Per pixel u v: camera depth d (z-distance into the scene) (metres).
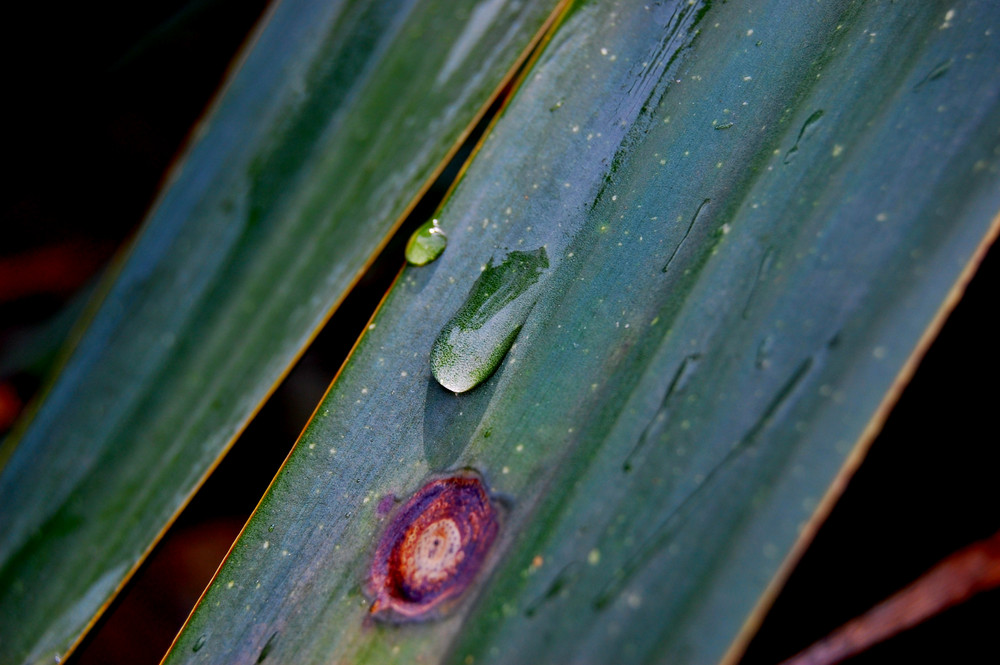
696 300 0.24
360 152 0.26
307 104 0.27
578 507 0.24
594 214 0.25
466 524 0.24
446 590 0.24
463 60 0.26
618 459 0.24
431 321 0.25
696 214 0.25
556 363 0.25
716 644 0.23
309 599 0.25
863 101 0.24
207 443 0.26
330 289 0.26
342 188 0.26
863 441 0.23
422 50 0.26
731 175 0.25
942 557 0.25
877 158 0.24
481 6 0.26
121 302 0.27
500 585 0.24
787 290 0.24
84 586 0.26
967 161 0.24
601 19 0.25
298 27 0.27
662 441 0.24
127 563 0.26
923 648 0.25
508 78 0.26
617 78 0.25
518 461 0.25
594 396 0.25
